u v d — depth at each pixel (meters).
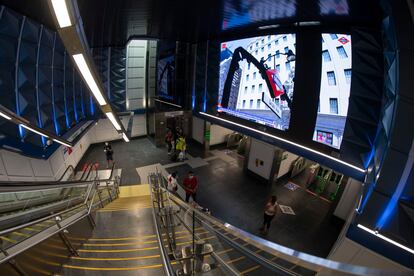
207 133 13.63
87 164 11.85
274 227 7.64
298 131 7.48
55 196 6.50
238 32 9.45
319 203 9.13
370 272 1.16
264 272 3.50
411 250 4.01
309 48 6.78
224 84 10.96
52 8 1.93
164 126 14.53
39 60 7.69
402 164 4.00
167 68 13.92
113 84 14.23
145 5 5.39
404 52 3.66
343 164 6.25
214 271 2.82
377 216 4.40
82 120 11.84
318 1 4.61
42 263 2.69
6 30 6.13
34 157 7.46
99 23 7.02
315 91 6.80
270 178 10.04
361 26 5.52
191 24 8.17
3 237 2.61
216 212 8.37
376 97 5.47
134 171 11.45
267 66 8.40
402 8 3.49
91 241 4.22
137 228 4.89
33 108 7.52
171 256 2.57
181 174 11.29
